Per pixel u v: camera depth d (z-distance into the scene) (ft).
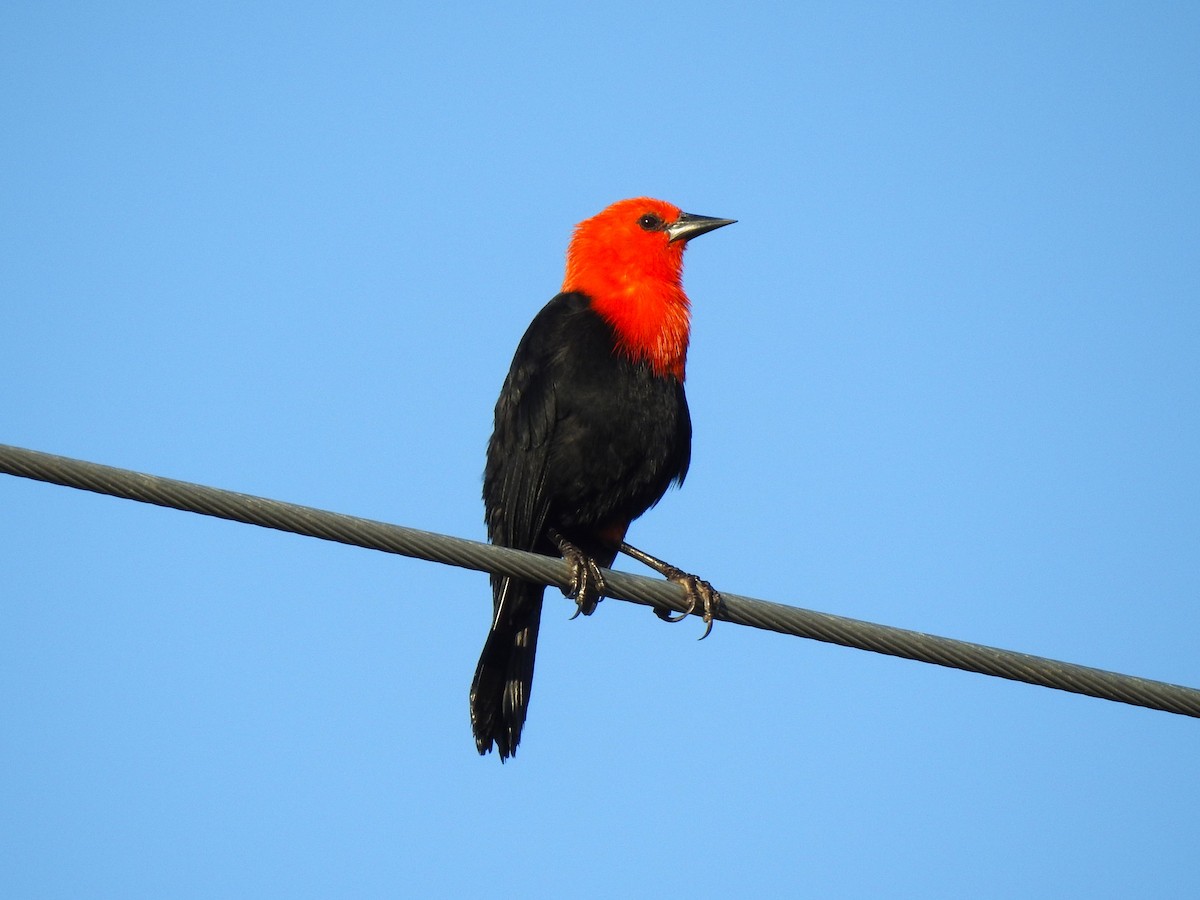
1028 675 31.58
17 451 28.32
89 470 28.76
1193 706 31.55
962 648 31.78
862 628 31.94
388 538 30.81
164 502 29.27
